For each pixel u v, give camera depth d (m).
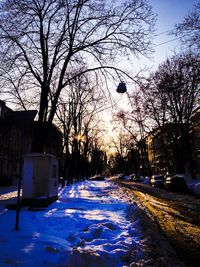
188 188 32.75
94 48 18.08
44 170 15.09
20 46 17.42
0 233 8.03
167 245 7.67
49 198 14.96
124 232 8.92
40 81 17.94
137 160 92.81
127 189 34.59
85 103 35.53
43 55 17.77
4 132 43.84
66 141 35.97
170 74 30.06
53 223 9.98
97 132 54.25
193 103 37.59
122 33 17.86
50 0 17.08
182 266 6.20
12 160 49.25
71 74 25.05
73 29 18.06
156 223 10.93
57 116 34.75
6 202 15.73
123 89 12.84
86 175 78.31
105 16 17.83
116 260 6.15
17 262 5.74
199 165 51.03
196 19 18.34
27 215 11.24
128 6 17.55
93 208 14.88
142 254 6.72
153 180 43.81
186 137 39.25
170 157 57.81
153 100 38.62
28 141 55.88
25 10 16.89
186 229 10.31
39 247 6.83
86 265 5.71
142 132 55.97
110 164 141.12
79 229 9.33
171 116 39.47
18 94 18.47
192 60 25.84
